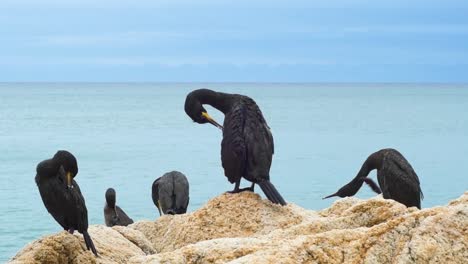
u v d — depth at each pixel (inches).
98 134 4694.9
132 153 3344.0
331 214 523.5
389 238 327.9
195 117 581.3
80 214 441.7
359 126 5418.3
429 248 316.5
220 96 580.4
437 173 2556.6
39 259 412.8
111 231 483.2
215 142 4020.7
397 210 414.3
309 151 3437.5
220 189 2097.7
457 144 3784.5
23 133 4788.4
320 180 2324.1
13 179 2354.8
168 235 523.8
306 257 326.0
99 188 2155.5
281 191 2095.2
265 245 347.3
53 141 4097.0
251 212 509.4
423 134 4512.8
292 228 407.2
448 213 327.3
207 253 354.3
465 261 313.4
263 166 534.0
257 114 553.9
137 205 1845.5
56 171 443.8
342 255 327.3
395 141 3996.1
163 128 5354.3
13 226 1541.6
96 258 429.7
